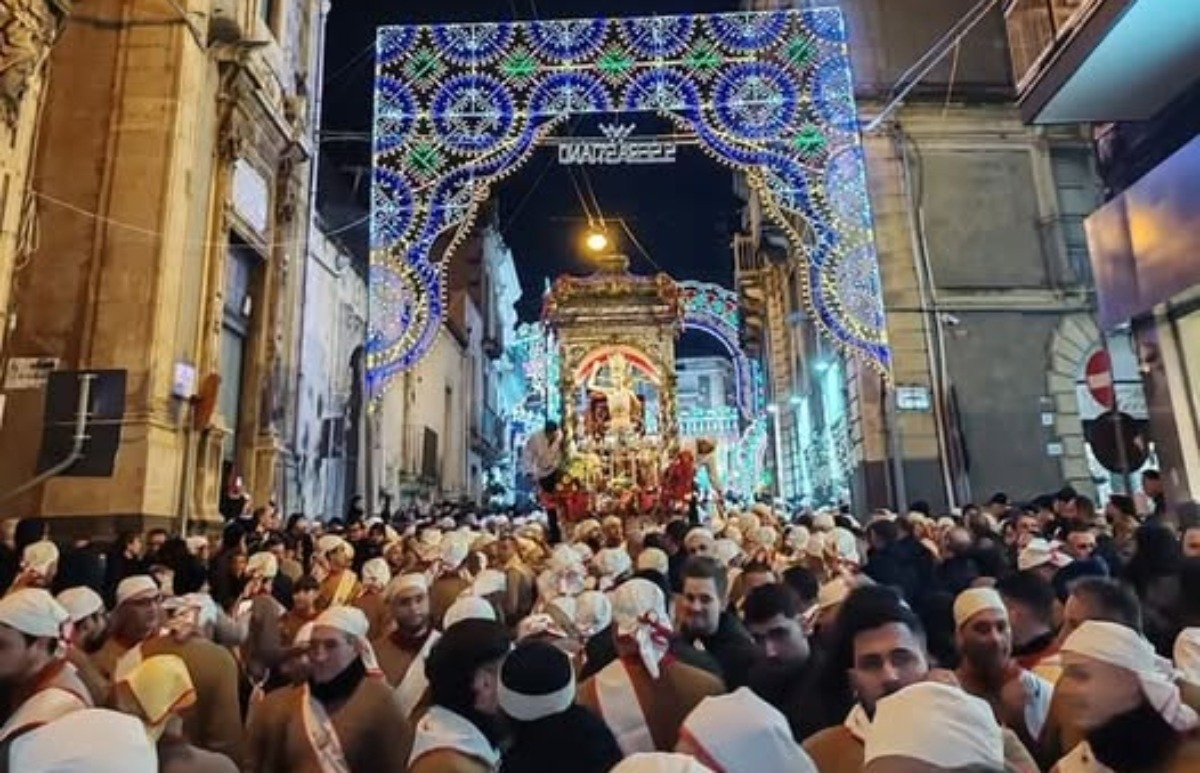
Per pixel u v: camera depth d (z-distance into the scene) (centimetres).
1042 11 1476
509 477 4644
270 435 1714
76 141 1335
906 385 1933
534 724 320
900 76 2112
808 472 2730
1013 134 2091
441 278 1650
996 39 2139
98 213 1305
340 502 2233
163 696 326
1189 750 271
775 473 3198
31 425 1220
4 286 973
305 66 2000
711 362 5634
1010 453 1909
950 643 473
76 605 546
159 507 1246
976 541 819
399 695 484
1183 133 1388
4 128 976
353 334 2427
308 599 668
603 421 1823
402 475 2628
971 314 1983
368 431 2305
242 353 1727
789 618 449
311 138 2002
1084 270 2011
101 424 1041
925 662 340
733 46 1728
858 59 2116
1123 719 276
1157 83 1332
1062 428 1919
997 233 2034
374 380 1606
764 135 1736
